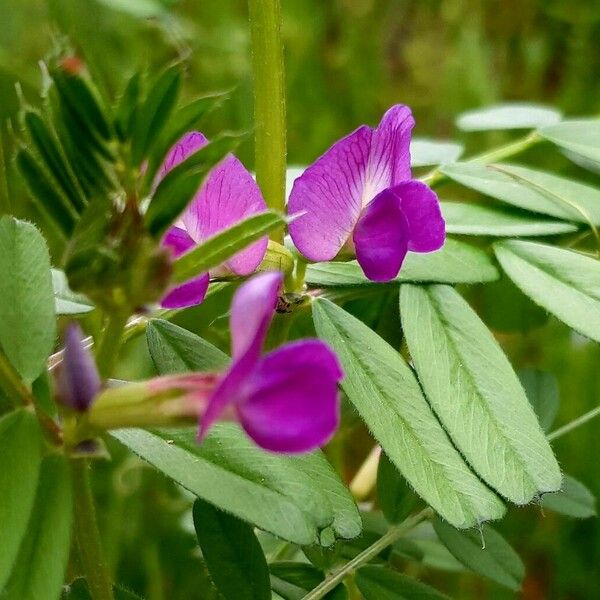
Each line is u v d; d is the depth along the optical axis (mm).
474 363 112
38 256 98
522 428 107
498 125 148
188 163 83
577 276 120
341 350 111
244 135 83
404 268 119
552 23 288
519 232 124
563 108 285
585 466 211
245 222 85
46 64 82
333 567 125
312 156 272
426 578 215
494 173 135
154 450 97
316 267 121
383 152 111
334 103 279
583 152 139
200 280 103
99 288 82
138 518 198
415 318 115
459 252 123
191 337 112
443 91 275
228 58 260
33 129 83
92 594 96
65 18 231
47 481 91
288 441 81
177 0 230
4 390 92
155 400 83
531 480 103
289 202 109
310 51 277
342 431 147
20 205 188
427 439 106
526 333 153
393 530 126
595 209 130
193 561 200
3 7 234
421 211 107
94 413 85
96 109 80
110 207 82
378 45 286
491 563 128
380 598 120
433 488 102
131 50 244
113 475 196
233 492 96
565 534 212
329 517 96
